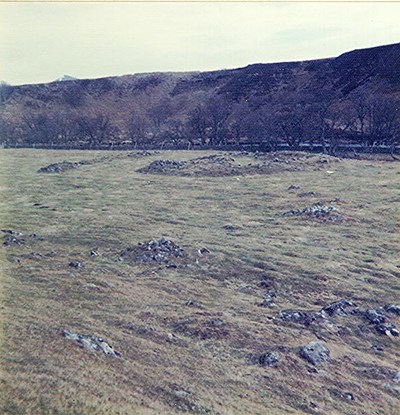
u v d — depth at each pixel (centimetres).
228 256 2958
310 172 5922
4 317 1800
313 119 8631
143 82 13388
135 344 1762
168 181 5706
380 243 3216
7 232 3419
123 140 10119
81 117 10694
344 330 2055
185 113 11488
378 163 6525
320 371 1708
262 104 10444
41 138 10231
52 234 3469
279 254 3000
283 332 1980
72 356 1520
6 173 6644
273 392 1556
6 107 12019
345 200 4347
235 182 5506
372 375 1722
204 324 1995
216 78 12688
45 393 1235
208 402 1414
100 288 2347
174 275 2669
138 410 1259
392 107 7862
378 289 2480
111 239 3331
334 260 2888
